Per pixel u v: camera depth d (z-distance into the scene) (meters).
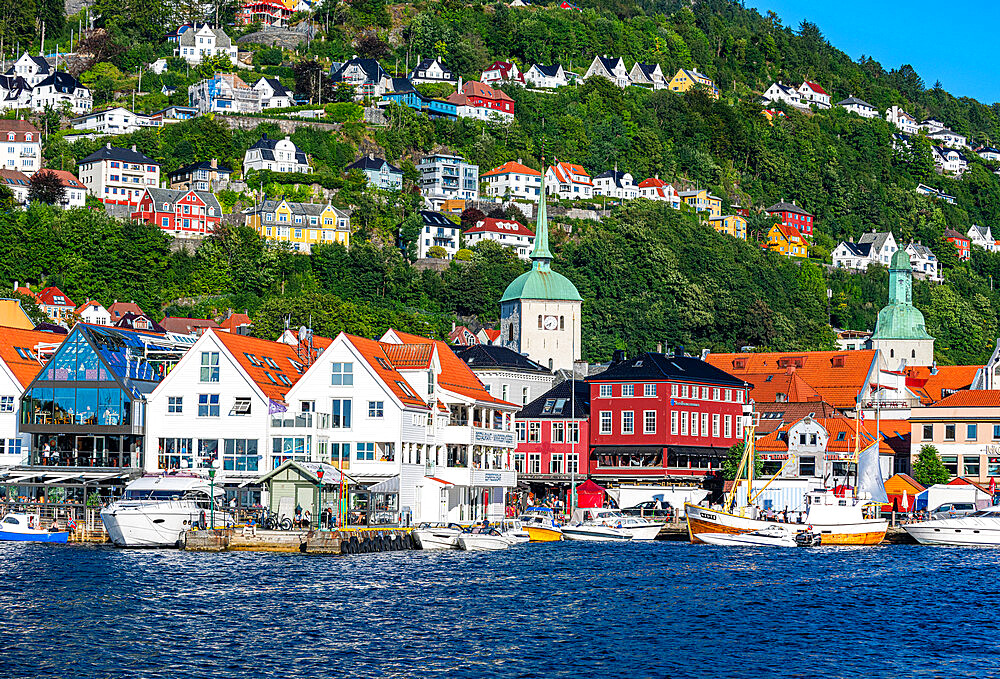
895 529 136.75
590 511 145.75
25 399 129.62
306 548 109.44
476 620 79.62
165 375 134.75
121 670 65.75
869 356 186.62
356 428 125.12
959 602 89.38
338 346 126.19
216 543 110.38
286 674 65.75
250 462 126.31
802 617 82.75
